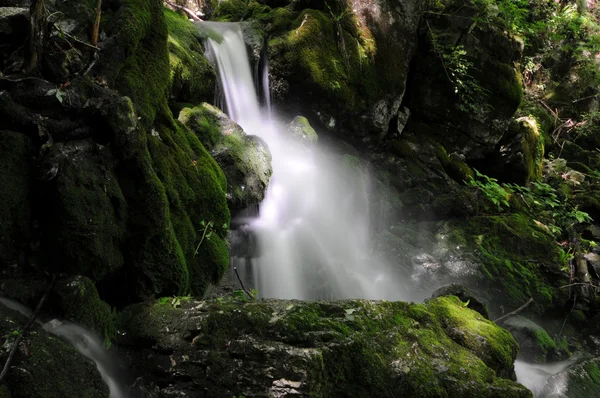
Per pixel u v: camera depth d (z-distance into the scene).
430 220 6.78
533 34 10.52
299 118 6.41
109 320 3.09
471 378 3.33
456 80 7.54
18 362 2.47
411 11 7.25
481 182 8.03
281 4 7.29
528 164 8.20
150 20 4.11
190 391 2.94
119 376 3.06
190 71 5.15
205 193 4.07
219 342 3.03
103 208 3.15
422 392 3.16
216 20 7.66
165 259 3.48
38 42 3.28
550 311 6.30
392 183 6.93
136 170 3.35
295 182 5.63
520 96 8.09
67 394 2.51
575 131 10.41
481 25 7.70
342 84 6.60
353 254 5.86
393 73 7.09
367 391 3.09
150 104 3.89
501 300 6.01
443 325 3.75
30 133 3.10
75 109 3.22
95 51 3.65
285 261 5.04
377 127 7.02
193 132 4.71
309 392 2.83
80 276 2.98
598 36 10.69
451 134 7.89
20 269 3.00
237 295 3.88
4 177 2.93
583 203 8.19
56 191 3.00
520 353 5.45
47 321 2.83
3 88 3.14
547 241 6.86
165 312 3.21
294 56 6.41
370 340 3.24
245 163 4.82
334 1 6.82
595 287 6.67
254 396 2.88
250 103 6.20
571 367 5.25
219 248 4.04
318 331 3.12
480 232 6.68
